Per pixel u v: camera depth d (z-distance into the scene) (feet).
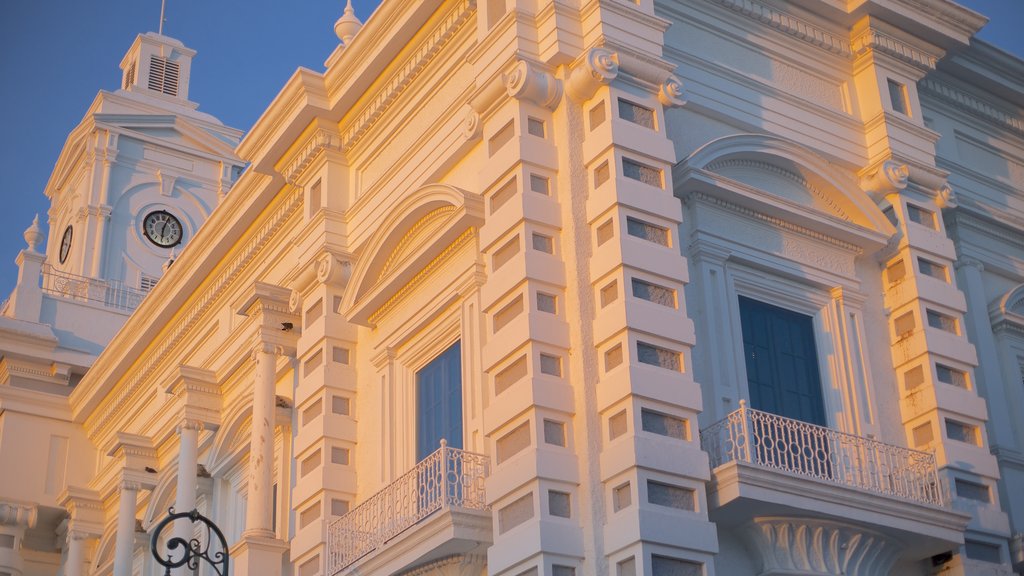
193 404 71.61
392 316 58.95
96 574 82.94
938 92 63.36
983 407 53.88
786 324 52.42
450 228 53.21
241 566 59.52
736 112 54.54
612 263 46.14
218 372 72.43
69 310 95.86
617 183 47.09
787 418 47.70
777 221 53.06
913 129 58.49
